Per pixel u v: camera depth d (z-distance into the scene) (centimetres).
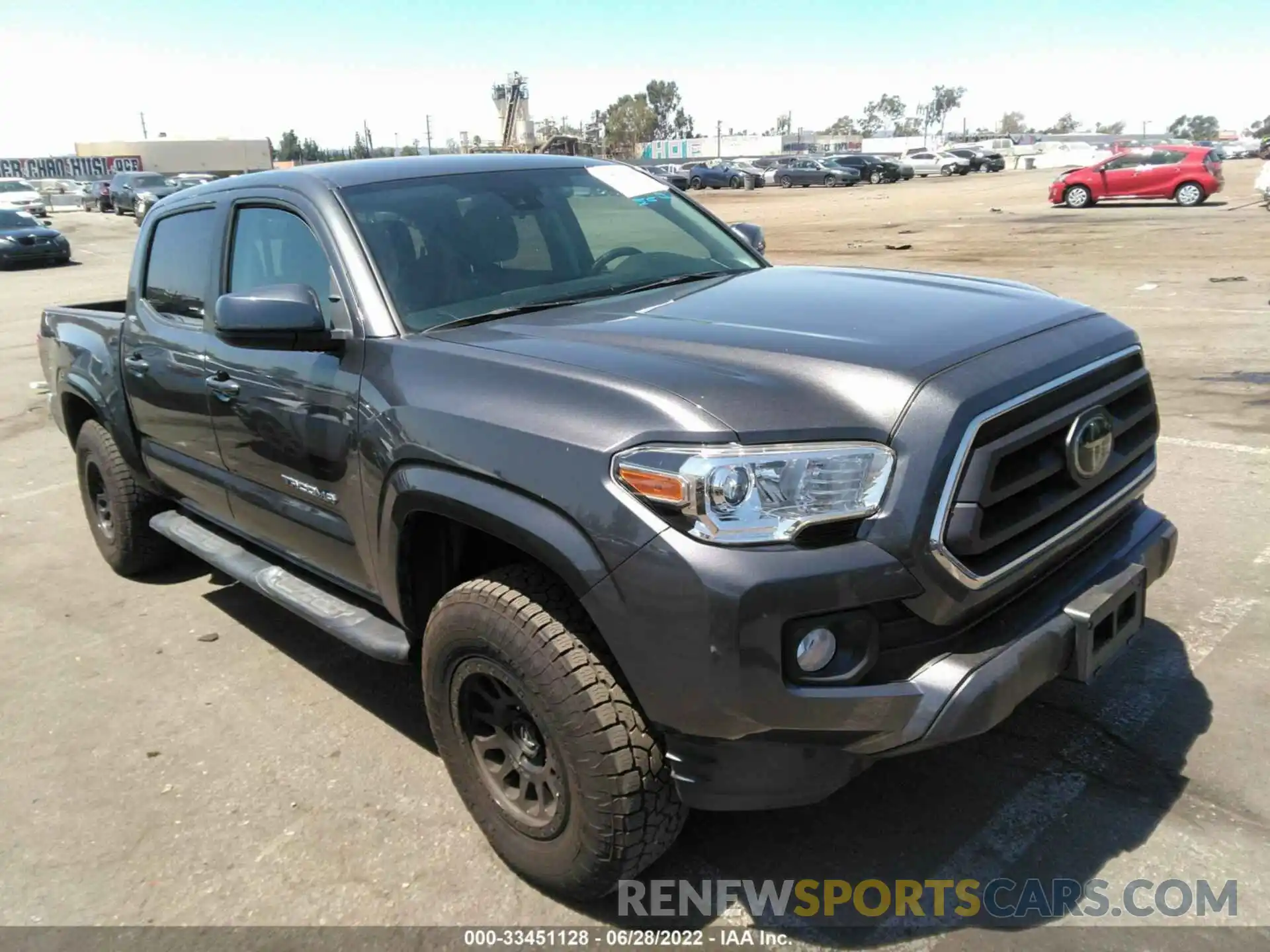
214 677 415
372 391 294
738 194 4541
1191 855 272
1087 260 1494
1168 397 731
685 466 218
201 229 406
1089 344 274
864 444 223
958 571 226
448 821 311
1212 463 580
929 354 244
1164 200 2584
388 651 311
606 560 228
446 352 282
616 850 246
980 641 238
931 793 304
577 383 246
